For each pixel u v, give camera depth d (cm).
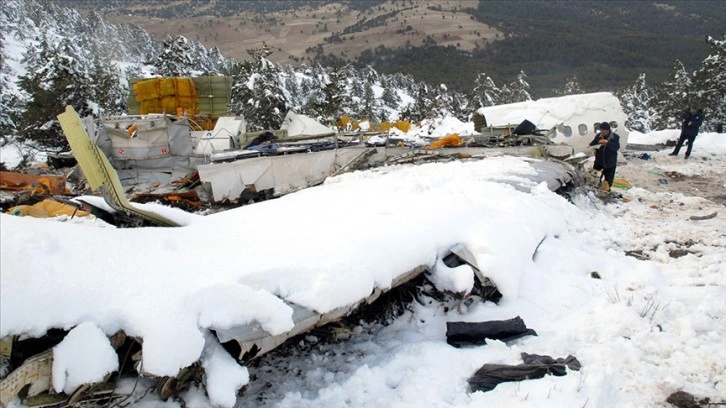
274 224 549
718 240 802
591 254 718
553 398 375
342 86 3797
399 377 415
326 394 390
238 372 347
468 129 2150
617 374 415
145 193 1130
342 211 614
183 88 1902
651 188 1317
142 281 356
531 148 1336
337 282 420
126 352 354
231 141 1423
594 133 1714
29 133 2350
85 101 2369
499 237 587
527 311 526
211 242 450
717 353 440
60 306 316
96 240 381
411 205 640
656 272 638
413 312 528
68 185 1234
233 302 364
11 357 316
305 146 1235
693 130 1780
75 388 312
